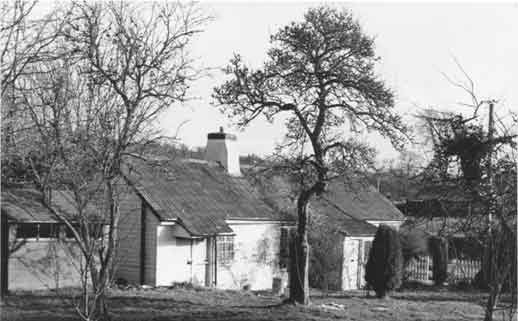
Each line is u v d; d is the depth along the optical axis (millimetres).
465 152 7566
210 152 28406
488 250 7848
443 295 20344
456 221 8547
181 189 24094
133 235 22250
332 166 16516
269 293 22234
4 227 18484
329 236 24984
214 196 24938
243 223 24578
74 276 19344
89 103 8977
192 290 20672
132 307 15797
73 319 13781
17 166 12242
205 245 23344
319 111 16359
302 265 17000
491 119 7586
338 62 16078
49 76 9359
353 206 29797
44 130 9125
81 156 8883
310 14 16062
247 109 16500
